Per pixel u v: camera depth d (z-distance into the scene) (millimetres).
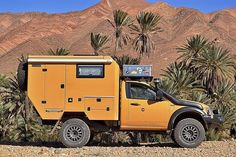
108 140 20547
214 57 28031
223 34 152125
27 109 25641
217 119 12703
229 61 28516
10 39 160250
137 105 12586
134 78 12883
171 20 161250
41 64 12570
